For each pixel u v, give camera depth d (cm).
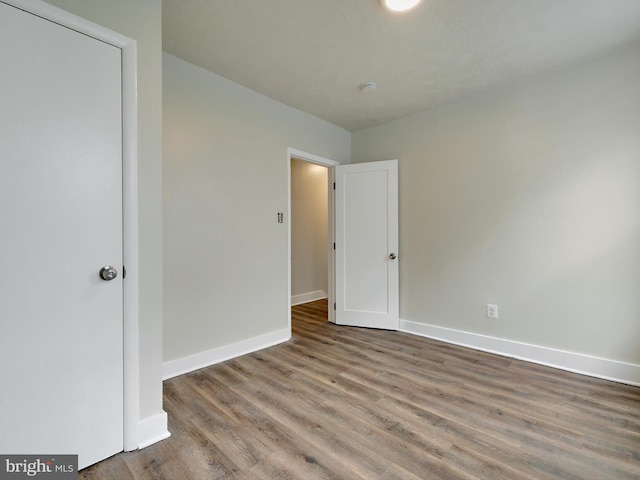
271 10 176
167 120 224
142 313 150
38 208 121
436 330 313
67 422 129
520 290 262
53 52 124
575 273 237
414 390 206
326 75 250
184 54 222
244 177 272
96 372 136
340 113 327
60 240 126
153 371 154
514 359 261
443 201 307
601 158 225
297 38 203
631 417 175
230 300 263
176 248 229
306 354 272
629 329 217
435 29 192
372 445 151
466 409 183
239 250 269
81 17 130
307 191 509
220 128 254
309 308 457
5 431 115
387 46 211
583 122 232
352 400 193
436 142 312
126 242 143
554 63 232
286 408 184
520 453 146
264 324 289
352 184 357
